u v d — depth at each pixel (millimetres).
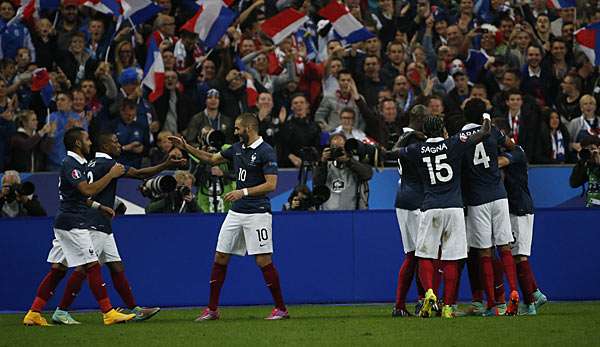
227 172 40625
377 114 45500
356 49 50062
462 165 32500
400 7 54531
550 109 46781
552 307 37062
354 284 39812
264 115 44844
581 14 57125
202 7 45906
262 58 48062
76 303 39031
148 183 37594
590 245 40344
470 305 35625
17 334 29328
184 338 27656
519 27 52500
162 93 45375
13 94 46281
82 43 48781
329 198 41000
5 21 49344
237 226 32594
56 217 31938
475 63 50656
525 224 33719
